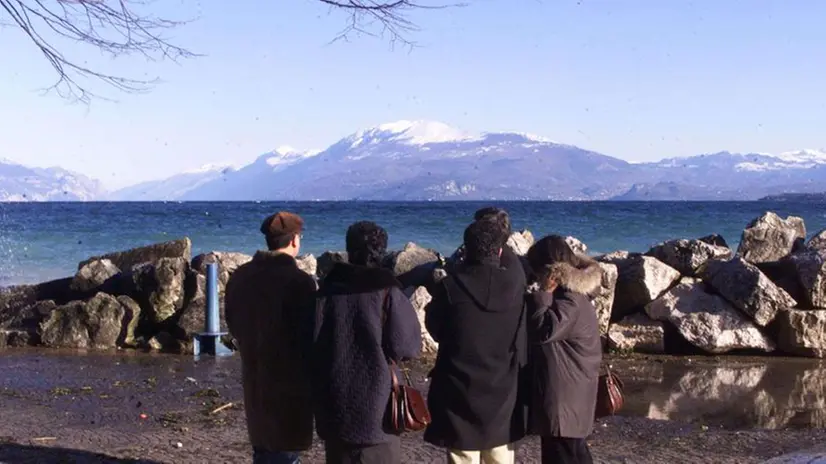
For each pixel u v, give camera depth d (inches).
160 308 541.0
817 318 505.0
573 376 218.4
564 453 223.3
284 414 225.1
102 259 624.1
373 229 213.3
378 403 206.5
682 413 367.9
